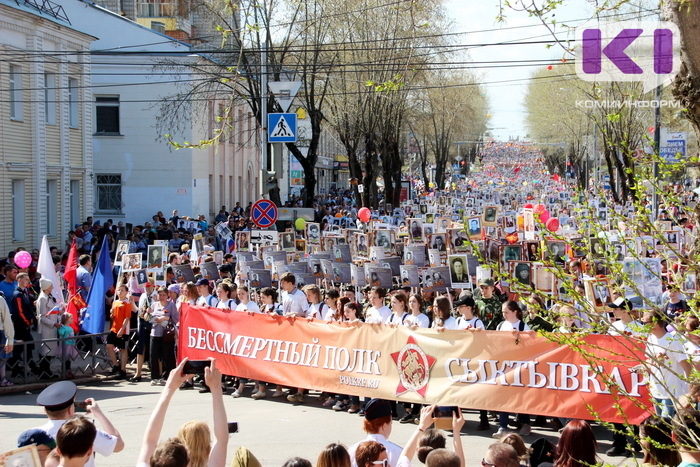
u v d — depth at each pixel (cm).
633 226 527
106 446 628
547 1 721
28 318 1470
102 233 2902
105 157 4344
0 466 491
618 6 766
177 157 4328
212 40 4728
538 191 7319
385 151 4588
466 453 988
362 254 2319
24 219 2962
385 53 3547
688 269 558
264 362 1273
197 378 1468
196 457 564
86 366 1513
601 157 5541
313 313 1303
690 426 530
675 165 508
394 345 1126
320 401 1302
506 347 1032
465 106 6956
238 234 2402
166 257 1856
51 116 3189
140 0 5362
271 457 966
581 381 978
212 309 1341
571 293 504
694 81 661
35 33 2978
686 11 652
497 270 507
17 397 1379
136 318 1609
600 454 966
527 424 1071
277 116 2345
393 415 1190
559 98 5372
